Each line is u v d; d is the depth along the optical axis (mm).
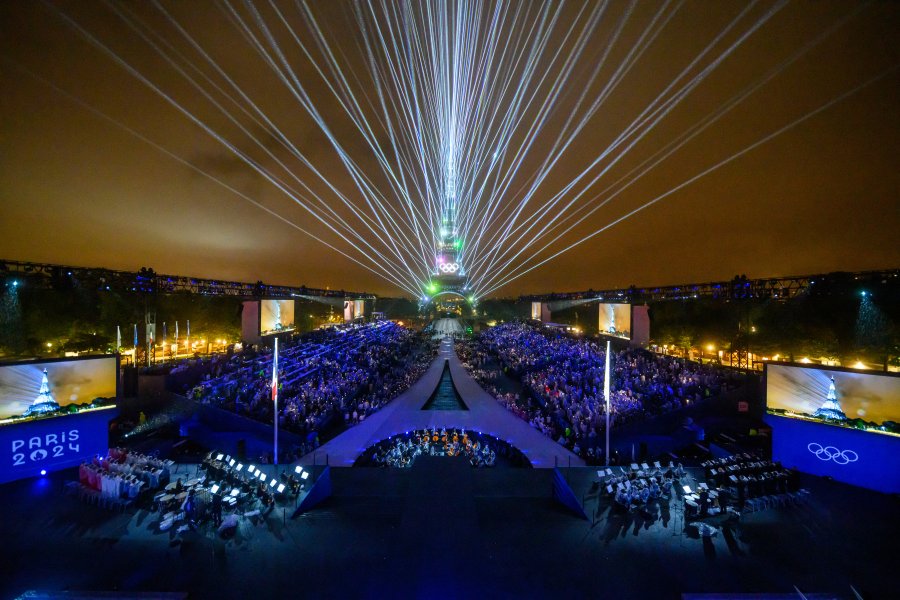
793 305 39000
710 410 28609
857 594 11125
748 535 13727
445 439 26688
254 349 47312
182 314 54781
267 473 16766
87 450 19438
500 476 18016
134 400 29141
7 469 17312
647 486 15750
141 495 15555
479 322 121125
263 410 28156
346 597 10953
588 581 11609
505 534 13828
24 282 32750
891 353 31938
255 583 11461
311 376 38656
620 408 28703
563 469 17172
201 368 34469
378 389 39062
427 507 14930
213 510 14172
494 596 11008
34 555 12555
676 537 13625
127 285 37812
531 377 41219
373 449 25203
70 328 37688
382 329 85625
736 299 43875
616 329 53219
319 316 96562
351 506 15664
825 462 17922
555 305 89062
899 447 16125
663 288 55688
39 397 18391
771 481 15594
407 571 11930
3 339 33156
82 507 15211
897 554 12766
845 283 34969
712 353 53844
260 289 60969
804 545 13227
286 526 14188
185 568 12039
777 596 11016
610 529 14086
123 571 11891
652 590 11273
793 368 19062
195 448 25203
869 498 16031
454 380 44031
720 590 11281
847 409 17562
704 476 17047
